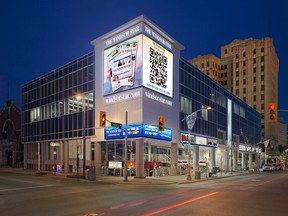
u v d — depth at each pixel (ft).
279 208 46.26
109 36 128.06
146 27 118.01
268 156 366.63
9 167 207.82
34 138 171.83
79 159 137.49
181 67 143.23
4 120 229.04
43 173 128.67
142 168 111.75
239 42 451.94
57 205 48.73
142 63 114.11
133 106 115.14
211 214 40.55
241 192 67.41
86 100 136.77
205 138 162.61
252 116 265.13
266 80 386.73
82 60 141.79
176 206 46.75
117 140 123.13
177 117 135.13
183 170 137.69
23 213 42.32
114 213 41.09
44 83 167.53
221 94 193.06
